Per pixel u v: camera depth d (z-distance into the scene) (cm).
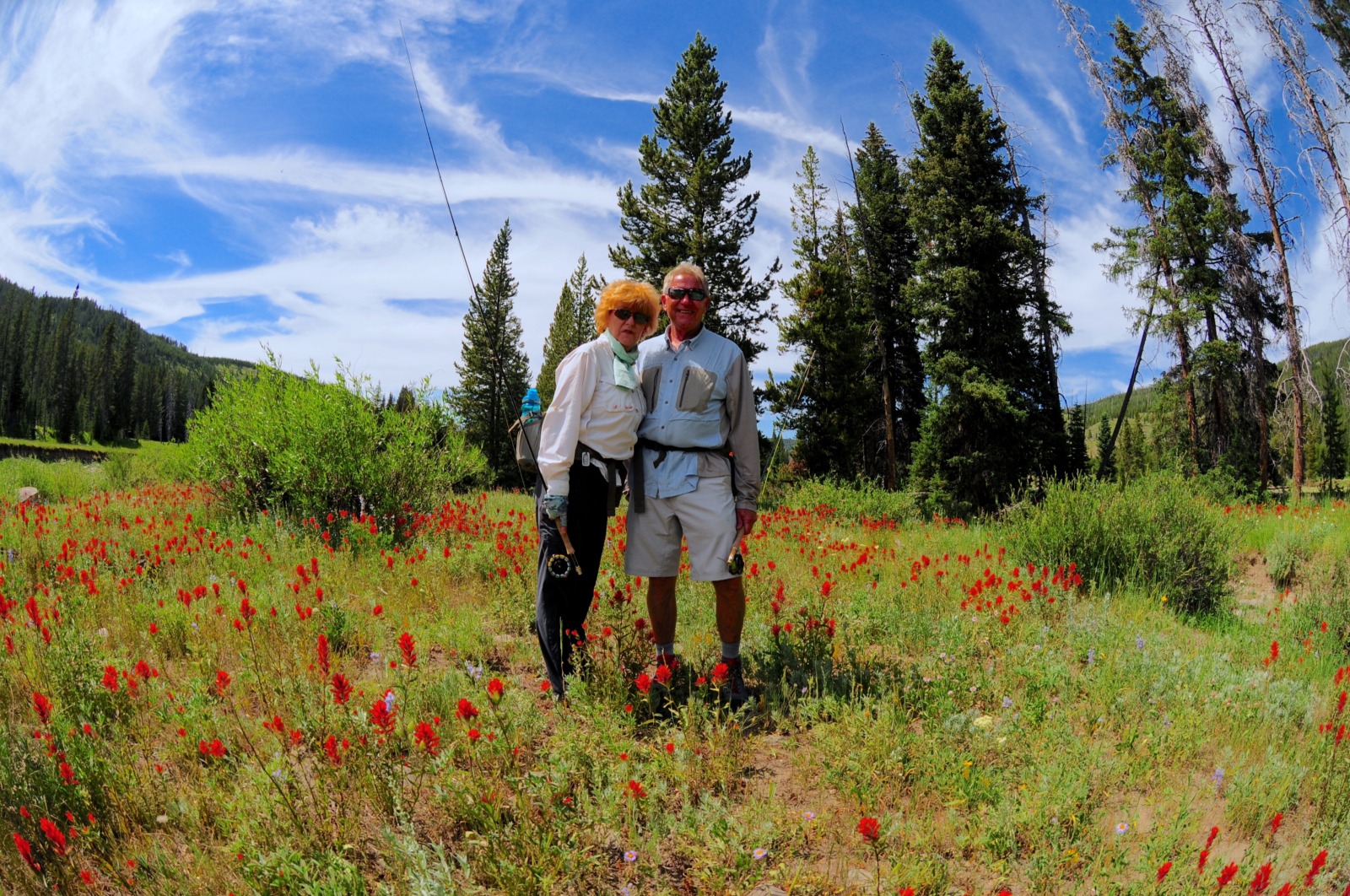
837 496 1504
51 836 200
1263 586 809
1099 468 2344
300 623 390
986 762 299
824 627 396
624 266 2505
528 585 474
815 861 239
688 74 2434
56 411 11338
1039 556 695
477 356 3644
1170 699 365
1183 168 2289
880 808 265
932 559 762
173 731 291
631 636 363
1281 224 2158
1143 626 519
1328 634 521
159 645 382
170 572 534
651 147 2455
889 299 2878
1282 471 2573
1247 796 274
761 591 524
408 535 757
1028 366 2189
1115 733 333
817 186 2388
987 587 545
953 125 2233
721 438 339
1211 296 2252
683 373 335
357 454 797
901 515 1443
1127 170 2284
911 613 491
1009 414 2095
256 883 197
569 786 250
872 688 352
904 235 2944
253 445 830
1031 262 2261
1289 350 2138
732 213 2455
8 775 235
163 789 252
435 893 200
